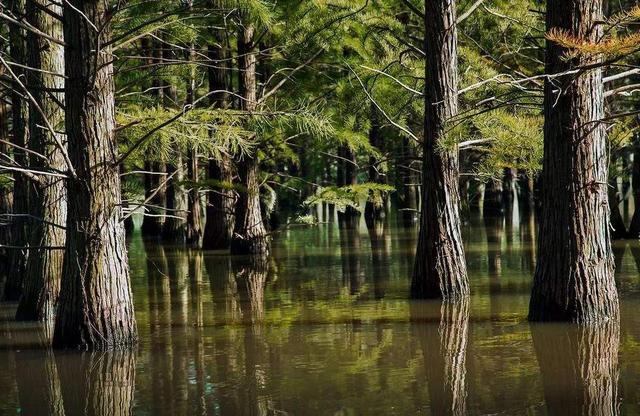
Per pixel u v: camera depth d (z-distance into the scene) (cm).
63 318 971
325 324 1113
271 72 2358
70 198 960
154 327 1124
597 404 694
